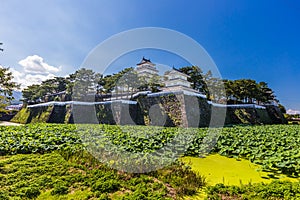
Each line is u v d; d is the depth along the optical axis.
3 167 5.07
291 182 4.28
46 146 7.33
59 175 4.61
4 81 15.24
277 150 7.23
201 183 4.31
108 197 3.61
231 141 9.19
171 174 4.80
